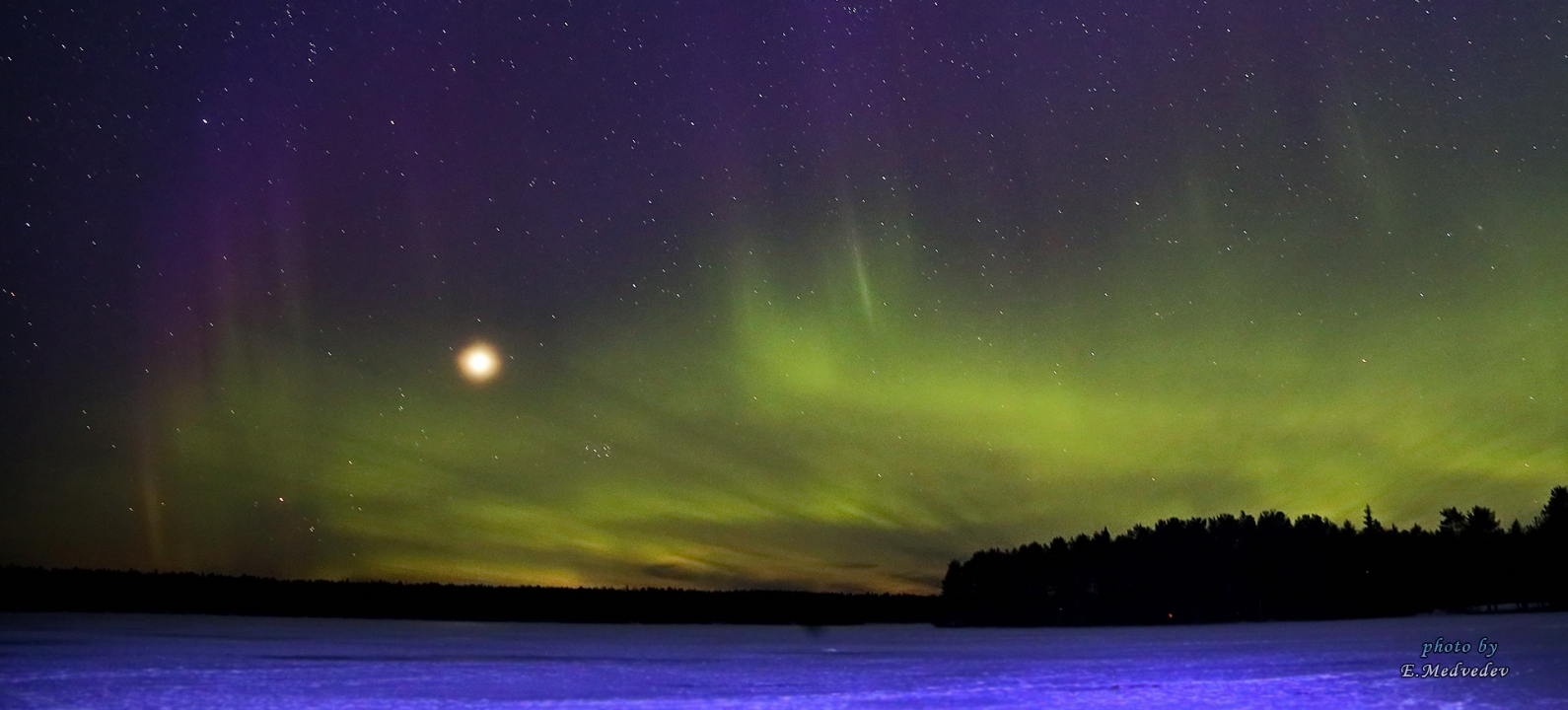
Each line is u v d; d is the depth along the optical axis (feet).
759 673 60.75
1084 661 69.46
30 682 49.06
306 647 78.69
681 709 43.50
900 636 121.90
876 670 63.00
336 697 46.29
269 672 57.16
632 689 50.75
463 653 76.43
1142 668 62.44
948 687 51.90
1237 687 49.73
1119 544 176.45
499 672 60.18
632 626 150.30
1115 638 106.73
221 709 41.65
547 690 50.14
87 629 93.45
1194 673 57.98
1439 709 39.91
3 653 64.85
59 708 41.01
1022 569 176.65
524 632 117.80
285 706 43.09
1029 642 100.12
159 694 45.55
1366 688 47.78
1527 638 77.36
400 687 50.60
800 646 93.76
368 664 64.28
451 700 45.80
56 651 67.05
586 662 69.05
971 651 83.92
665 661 70.95
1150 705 44.11
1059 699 46.55
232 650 72.69
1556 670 53.52
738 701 46.21
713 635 120.16
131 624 106.32
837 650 86.79
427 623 143.13
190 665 59.82
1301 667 59.52
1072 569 175.32
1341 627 109.91
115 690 46.60
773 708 43.88
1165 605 171.22
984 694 48.75
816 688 51.49
